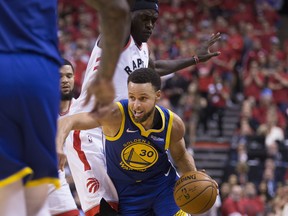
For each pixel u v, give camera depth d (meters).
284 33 39.94
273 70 30.81
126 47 7.89
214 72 28.38
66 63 8.53
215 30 34.19
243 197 20.94
